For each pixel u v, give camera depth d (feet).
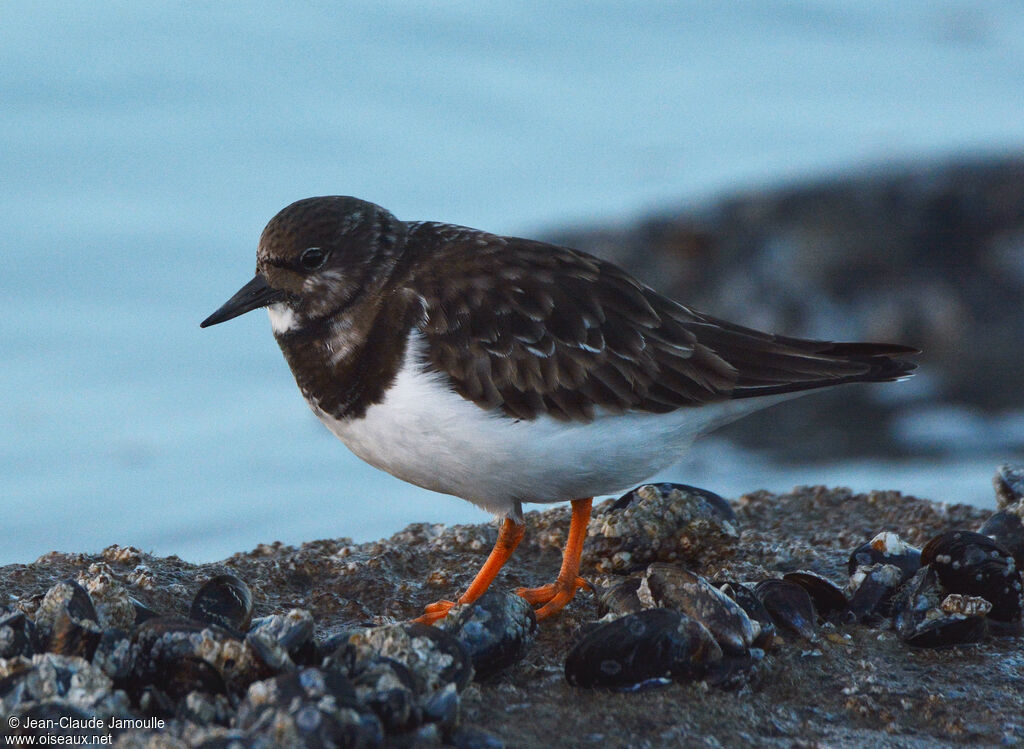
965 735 23.32
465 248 28.71
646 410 27.73
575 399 27.09
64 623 22.90
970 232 63.72
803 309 64.18
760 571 31.04
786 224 65.51
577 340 27.40
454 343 27.04
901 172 65.51
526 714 23.13
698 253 66.59
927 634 27.12
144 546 46.52
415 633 23.15
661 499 31.53
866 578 28.96
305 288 28.35
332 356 27.94
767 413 60.95
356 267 28.19
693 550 31.37
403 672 21.74
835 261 64.28
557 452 26.91
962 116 90.79
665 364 27.86
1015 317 62.49
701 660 24.50
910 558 29.86
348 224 28.48
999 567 28.07
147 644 22.33
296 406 60.23
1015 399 59.57
